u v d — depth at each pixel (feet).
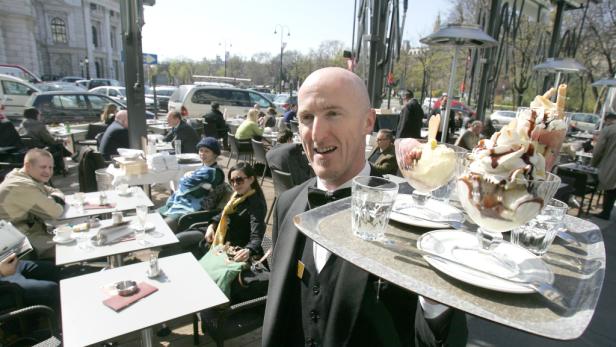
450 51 63.00
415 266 1.71
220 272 7.13
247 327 6.82
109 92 57.52
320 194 3.14
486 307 1.41
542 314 1.37
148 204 10.96
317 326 2.88
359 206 1.96
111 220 9.41
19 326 7.04
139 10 15.24
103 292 5.91
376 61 15.31
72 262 7.08
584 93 65.26
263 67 162.71
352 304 2.68
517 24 23.12
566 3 27.58
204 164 12.45
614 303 8.99
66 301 5.64
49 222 10.10
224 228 9.02
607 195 16.81
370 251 1.85
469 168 1.96
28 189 9.02
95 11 161.38
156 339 8.13
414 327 2.63
